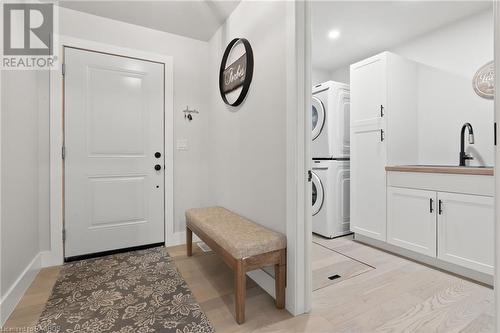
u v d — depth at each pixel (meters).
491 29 2.41
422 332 1.38
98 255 2.45
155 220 2.71
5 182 1.54
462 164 2.49
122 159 2.55
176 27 2.65
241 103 2.21
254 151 2.01
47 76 2.24
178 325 1.44
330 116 3.05
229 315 1.54
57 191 2.26
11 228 1.60
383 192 2.59
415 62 2.89
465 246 1.98
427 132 2.87
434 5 2.37
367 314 1.54
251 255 1.50
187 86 2.86
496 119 0.85
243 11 2.16
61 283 1.91
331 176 3.01
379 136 2.63
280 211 1.71
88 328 1.41
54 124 2.26
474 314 1.53
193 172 2.90
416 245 2.31
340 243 2.84
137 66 2.60
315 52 3.36
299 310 1.55
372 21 2.64
